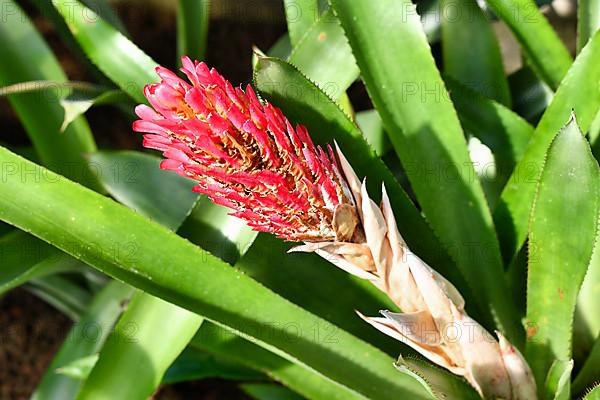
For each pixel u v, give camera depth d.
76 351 1.17
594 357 0.99
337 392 1.01
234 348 1.03
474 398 0.95
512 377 0.94
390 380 0.97
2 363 1.35
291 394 1.15
